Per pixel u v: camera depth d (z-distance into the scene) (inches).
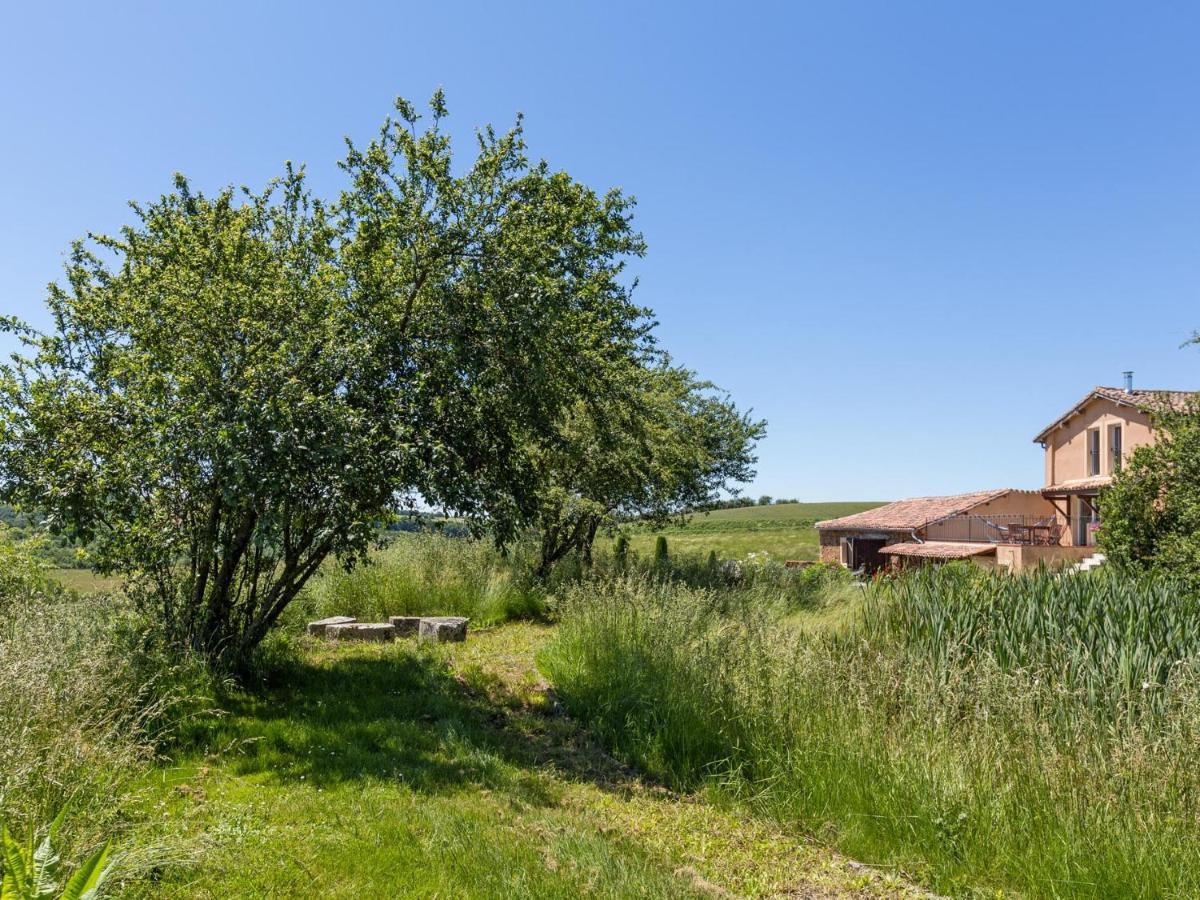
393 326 341.1
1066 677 285.6
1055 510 1184.2
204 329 305.7
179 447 285.4
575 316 381.1
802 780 247.8
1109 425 1044.5
